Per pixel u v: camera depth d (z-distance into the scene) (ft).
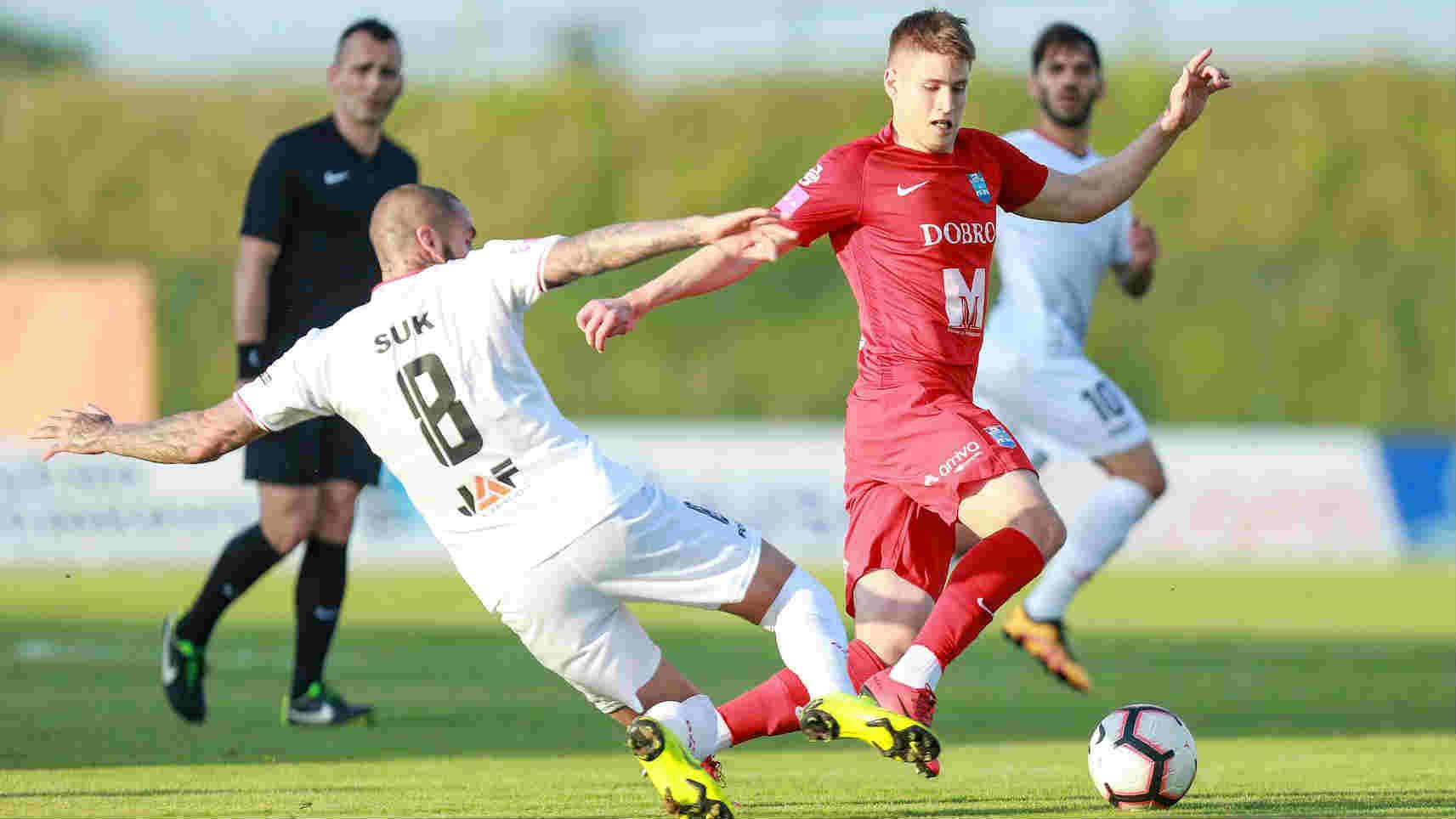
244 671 117.29
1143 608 176.76
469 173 303.48
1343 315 271.90
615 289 276.00
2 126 309.22
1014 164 62.49
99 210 301.22
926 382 60.29
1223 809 54.90
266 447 84.23
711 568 51.08
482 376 49.19
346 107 87.61
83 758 73.10
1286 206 290.76
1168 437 223.92
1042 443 97.35
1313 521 223.30
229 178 304.09
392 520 219.41
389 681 111.24
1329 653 135.33
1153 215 290.76
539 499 49.80
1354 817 52.01
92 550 215.31
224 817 53.42
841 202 60.49
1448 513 223.71
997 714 96.68
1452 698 105.09
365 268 89.10
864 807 55.98
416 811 55.16
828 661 50.67
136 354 263.29
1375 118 297.74
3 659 121.19
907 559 60.34
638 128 306.14
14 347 261.65
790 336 274.98
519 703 98.43
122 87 315.99
